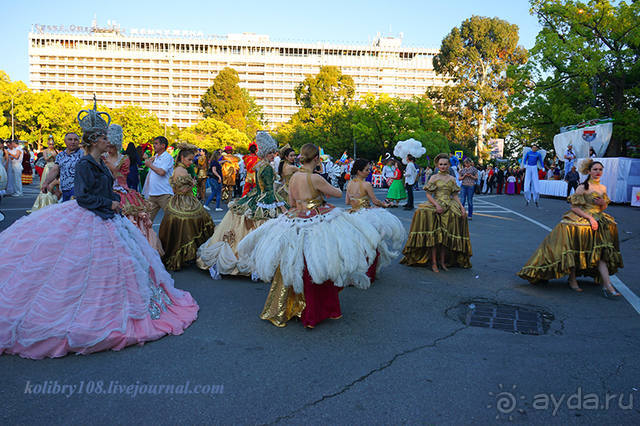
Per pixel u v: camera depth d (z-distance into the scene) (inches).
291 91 5556.1
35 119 2578.7
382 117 1879.9
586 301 211.8
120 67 5428.2
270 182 248.8
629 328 176.6
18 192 649.6
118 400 117.0
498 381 131.2
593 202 222.1
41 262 143.3
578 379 133.2
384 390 124.7
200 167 578.9
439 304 204.7
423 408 116.0
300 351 149.9
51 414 110.0
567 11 1014.4
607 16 991.0
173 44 5531.5
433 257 269.4
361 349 152.3
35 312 139.5
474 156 2214.6
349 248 165.5
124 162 238.2
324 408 115.0
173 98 5457.7
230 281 237.0
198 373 132.4
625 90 1076.5
